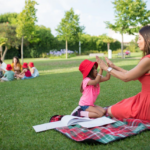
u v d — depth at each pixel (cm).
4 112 369
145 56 252
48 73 1071
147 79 261
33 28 2020
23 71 889
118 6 2211
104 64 285
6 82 792
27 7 1911
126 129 251
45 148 219
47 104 418
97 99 451
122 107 292
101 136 233
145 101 267
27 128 283
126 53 2864
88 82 313
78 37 3097
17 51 3406
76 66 1464
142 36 263
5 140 246
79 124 273
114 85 627
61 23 2966
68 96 492
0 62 965
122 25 2223
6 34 2795
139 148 208
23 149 219
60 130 260
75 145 222
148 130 249
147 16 2153
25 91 573
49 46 3641
